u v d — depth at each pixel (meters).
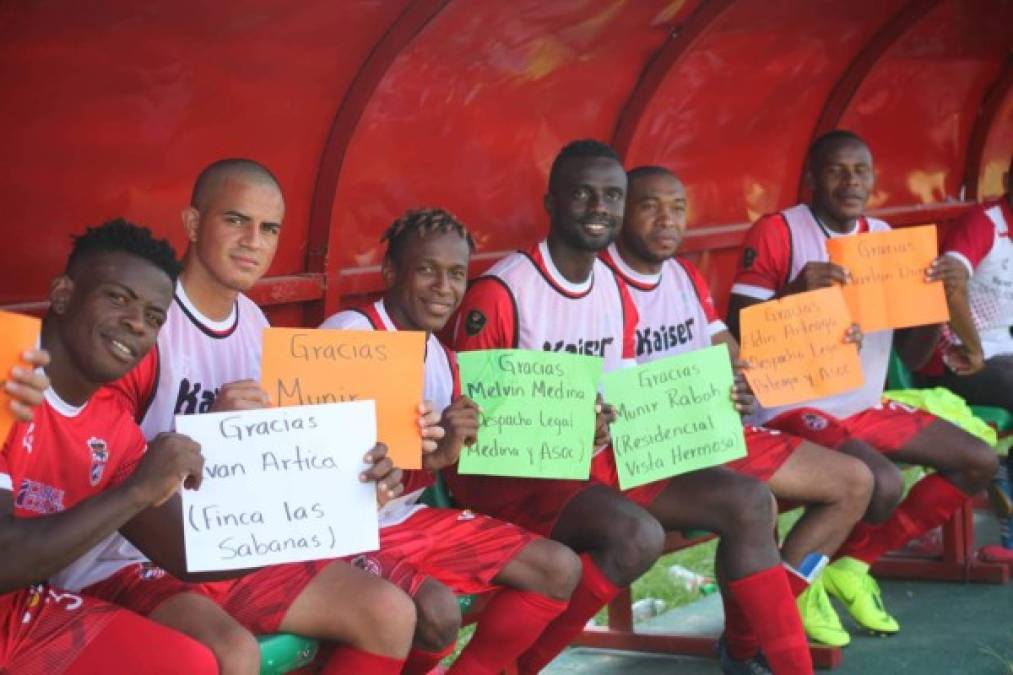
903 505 5.32
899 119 6.96
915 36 6.48
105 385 3.35
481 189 4.97
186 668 2.87
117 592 3.21
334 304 4.44
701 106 5.72
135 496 2.77
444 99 4.64
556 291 4.44
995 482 6.17
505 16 4.50
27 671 2.82
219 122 4.05
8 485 2.78
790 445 4.73
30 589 2.96
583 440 4.01
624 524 4.03
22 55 3.50
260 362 3.67
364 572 3.38
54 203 3.73
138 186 3.92
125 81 3.75
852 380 4.79
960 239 6.12
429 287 3.90
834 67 6.29
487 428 3.94
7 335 2.67
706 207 6.00
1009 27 7.01
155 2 3.63
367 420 3.19
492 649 3.84
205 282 3.52
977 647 5.21
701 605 5.78
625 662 5.19
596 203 4.35
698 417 4.29
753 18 5.48
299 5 3.92
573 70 5.07
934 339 5.75
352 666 3.30
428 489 4.38
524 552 3.78
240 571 3.29
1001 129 7.65
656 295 4.83
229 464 3.11
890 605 5.81
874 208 6.90
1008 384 5.95
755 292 5.39
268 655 3.24
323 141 4.35
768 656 4.26
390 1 4.10
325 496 3.16
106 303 2.93
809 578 4.74
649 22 5.08
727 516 4.25
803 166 6.50
